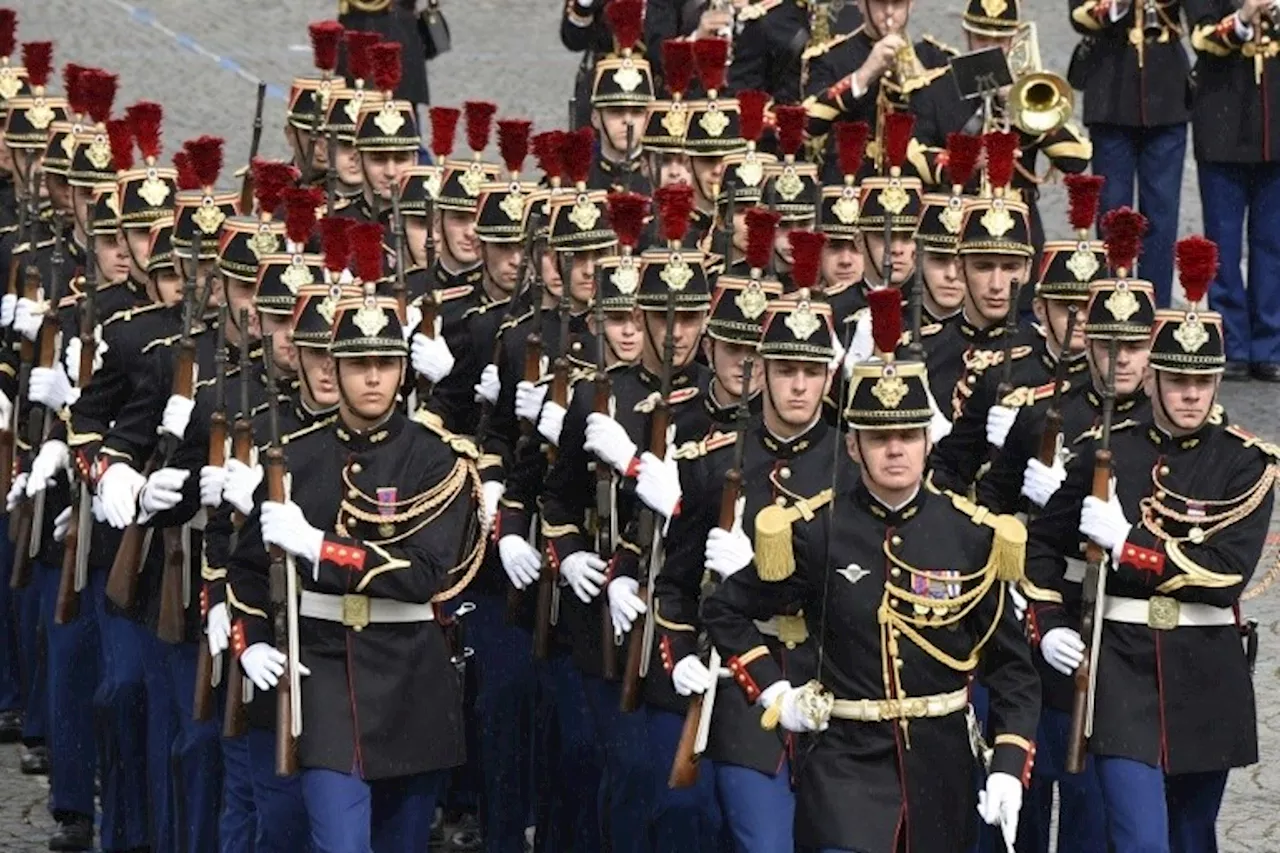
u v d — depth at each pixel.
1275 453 30.45
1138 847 30.12
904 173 43.88
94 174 40.38
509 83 77.12
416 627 30.14
